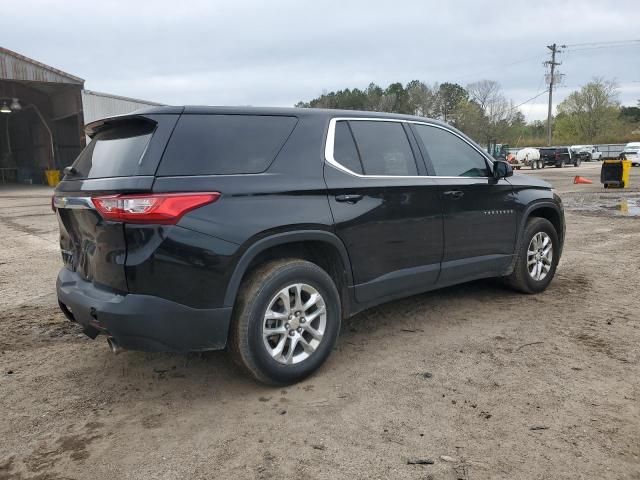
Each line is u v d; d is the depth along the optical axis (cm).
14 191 2523
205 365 383
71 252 360
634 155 4469
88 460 268
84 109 2738
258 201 322
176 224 292
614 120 8269
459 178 454
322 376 358
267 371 329
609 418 296
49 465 264
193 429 296
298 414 309
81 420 308
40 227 1152
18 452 277
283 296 333
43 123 3133
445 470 252
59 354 411
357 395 330
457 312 489
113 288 303
